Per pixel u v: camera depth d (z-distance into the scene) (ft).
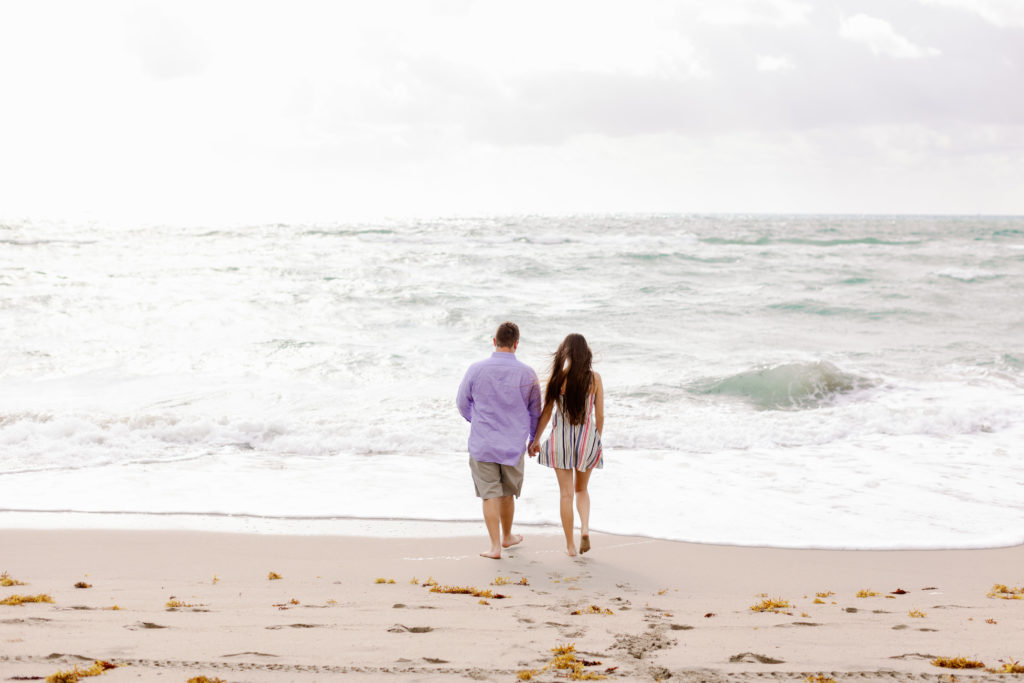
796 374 39.55
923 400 37.17
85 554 17.79
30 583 15.33
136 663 9.95
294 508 22.20
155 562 17.26
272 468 26.81
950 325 56.29
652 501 23.13
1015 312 60.95
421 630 12.21
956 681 9.82
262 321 53.36
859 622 13.24
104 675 9.39
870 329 54.80
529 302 61.00
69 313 54.39
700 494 23.88
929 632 12.51
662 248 104.73
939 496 23.67
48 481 24.67
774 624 13.03
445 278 73.00
